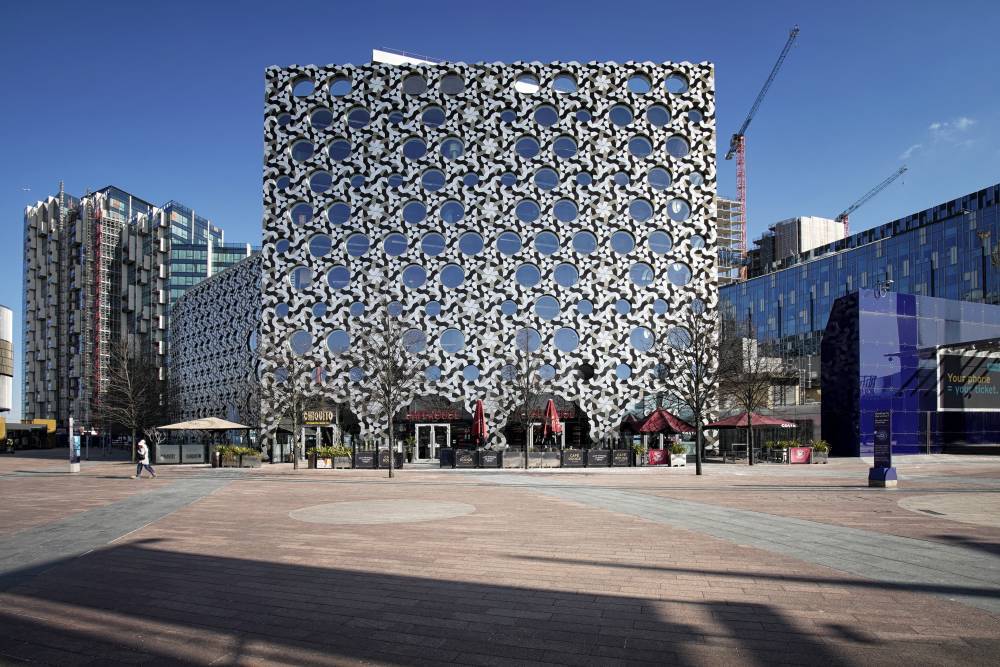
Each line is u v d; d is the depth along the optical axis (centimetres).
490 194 4647
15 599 759
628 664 534
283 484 2439
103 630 640
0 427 7219
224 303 5928
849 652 556
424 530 1243
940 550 1016
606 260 4628
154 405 6725
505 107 4731
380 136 4697
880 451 2153
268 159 4669
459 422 4456
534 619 661
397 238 4619
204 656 563
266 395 4372
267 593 776
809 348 10544
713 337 4047
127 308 12000
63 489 2284
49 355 13162
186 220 12606
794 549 1027
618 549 1033
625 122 4772
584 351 4544
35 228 14000
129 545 1113
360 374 4338
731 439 4734
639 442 4484
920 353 4347
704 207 4728
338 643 593
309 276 4584
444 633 619
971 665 522
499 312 4547
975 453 4416
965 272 8331
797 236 14125
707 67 4850
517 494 1962
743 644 580
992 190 8856
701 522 1334
